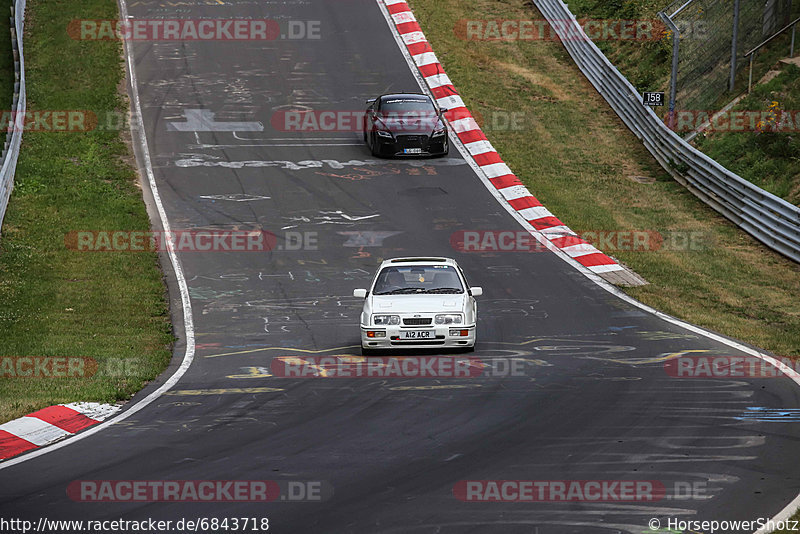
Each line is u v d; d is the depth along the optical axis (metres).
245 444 39.59
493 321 66.44
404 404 45.84
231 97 128.75
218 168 106.81
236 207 95.62
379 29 154.62
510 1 168.38
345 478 34.62
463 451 37.84
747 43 120.38
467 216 94.81
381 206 96.88
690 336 61.97
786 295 75.62
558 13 152.75
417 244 86.69
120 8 158.00
